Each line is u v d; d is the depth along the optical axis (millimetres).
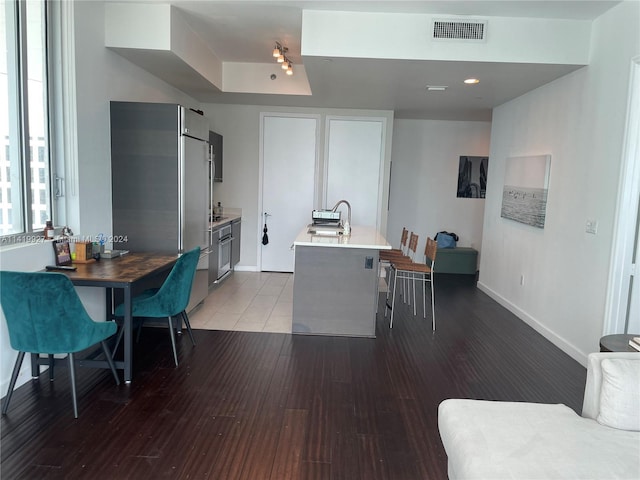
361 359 3539
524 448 1696
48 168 3281
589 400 2037
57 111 3316
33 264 2920
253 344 3783
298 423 2570
